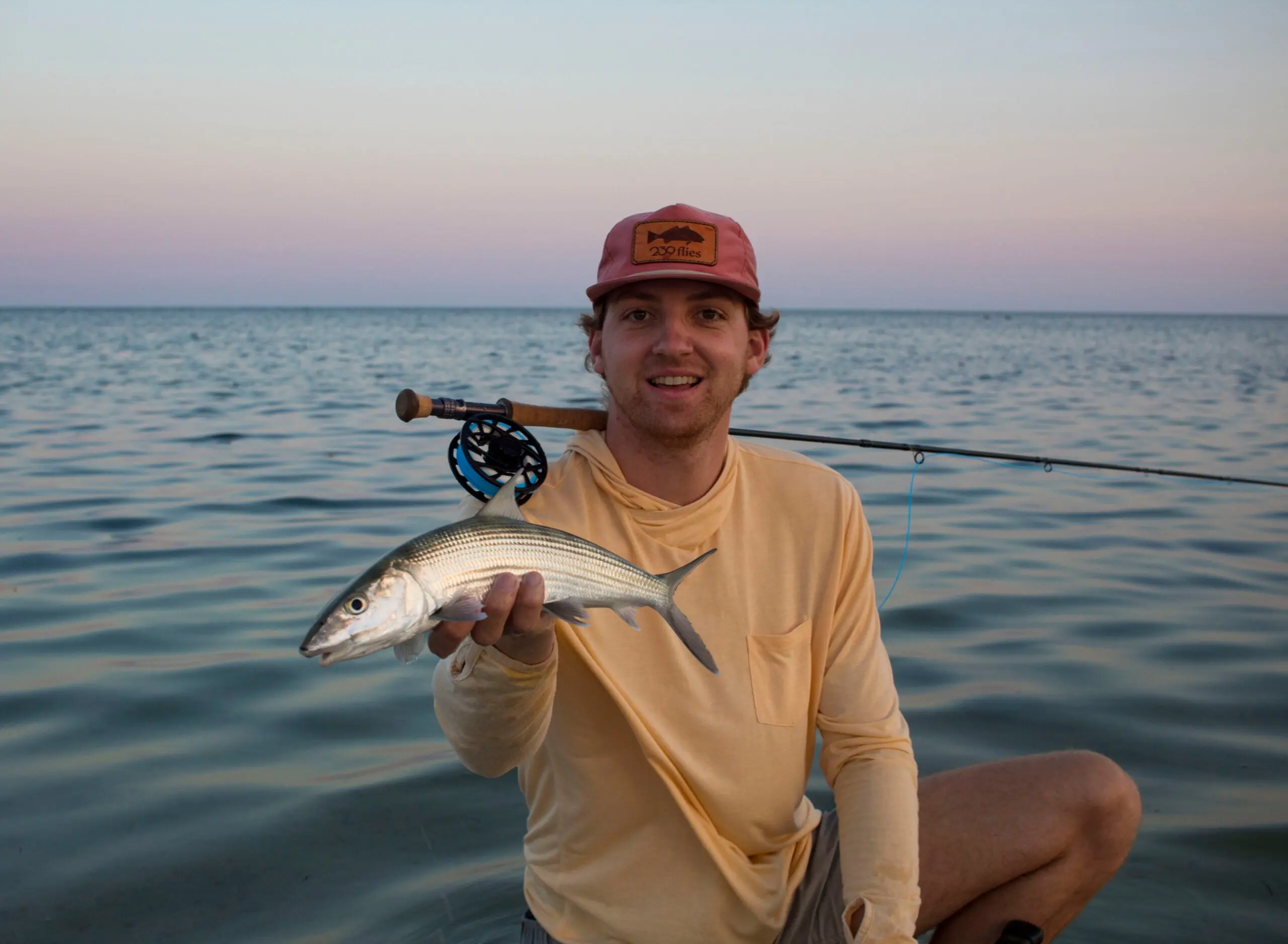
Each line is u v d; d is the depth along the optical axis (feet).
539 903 9.39
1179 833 13.60
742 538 9.35
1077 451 49.85
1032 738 16.63
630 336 8.89
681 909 8.77
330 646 7.25
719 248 8.80
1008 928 9.60
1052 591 25.26
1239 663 20.11
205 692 18.58
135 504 36.06
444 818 14.10
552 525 9.12
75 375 107.14
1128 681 19.15
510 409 9.41
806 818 9.70
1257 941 11.33
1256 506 36.58
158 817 13.99
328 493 38.32
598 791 8.84
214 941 11.29
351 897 12.21
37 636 21.70
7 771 15.38
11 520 33.37
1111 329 474.90
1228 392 89.81
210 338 244.01
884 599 23.84
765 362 9.94
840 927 9.26
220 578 26.32
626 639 8.86
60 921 11.56
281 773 15.40
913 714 17.65
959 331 396.57
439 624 7.74
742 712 8.86
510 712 8.11
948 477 42.06
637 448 9.16
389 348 189.06
